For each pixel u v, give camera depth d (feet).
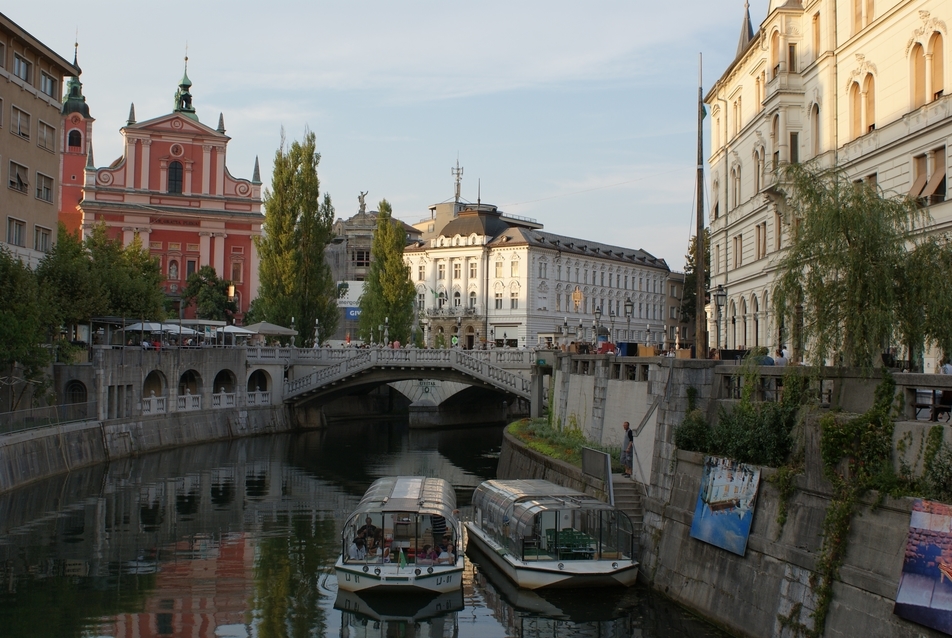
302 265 273.54
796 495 70.44
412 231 483.51
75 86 363.76
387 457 202.59
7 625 83.71
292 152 273.33
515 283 396.78
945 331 68.69
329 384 242.58
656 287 483.51
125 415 188.75
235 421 229.25
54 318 167.73
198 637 81.51
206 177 315.99
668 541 88.53
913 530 57.31
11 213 179.83
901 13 116.37
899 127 115.96
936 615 54.70
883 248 69.56
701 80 120.06
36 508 133.90
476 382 227.40
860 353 68.28
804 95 147.23
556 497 98.68
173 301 301.02
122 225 306.14
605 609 85.30
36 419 151.43
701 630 77.00
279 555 110.42
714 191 209.87
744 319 181.47
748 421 78.69
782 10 150.30
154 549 112.27
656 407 98.68
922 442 59.62
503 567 98.17
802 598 66.39
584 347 161.79
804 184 74.18
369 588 91.66
